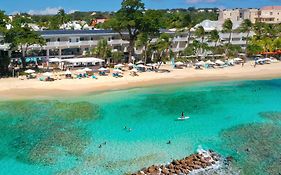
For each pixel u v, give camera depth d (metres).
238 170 44.78
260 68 123.44
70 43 113.31
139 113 67.69
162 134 56.78
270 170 45.16
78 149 50.28
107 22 117.81
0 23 94.44
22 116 64.00
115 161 46.66
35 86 84.94
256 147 52.31
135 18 113.12
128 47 126.44
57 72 100.75
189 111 70.06
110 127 59.56
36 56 108.94
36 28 142.75
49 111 67.25
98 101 75.19
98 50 112.44
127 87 88.75
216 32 137.00
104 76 98.62
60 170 44.00
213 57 135.62
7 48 101.81
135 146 51.66
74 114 65.94
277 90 91.81
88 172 43.53
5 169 44.34
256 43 150.00
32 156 47.94
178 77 103.44
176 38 138.50
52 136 54.97
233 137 56.22
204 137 55.91
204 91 88.50
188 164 45.25
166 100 78.00
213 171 44.12
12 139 53.56
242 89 92.12
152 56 125.69
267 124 62.88
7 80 89.62
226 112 70.06
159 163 46.12
